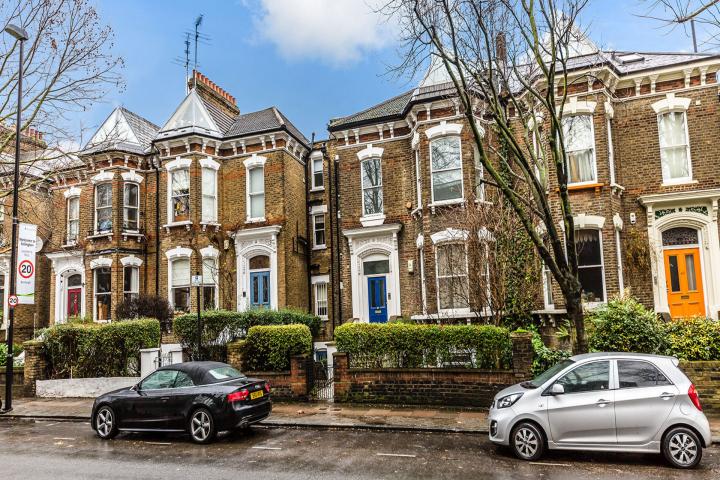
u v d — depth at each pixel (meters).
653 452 7.73
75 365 15.51
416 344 12.42
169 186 21.72
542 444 7.92
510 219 14.38
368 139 19.91
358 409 11.95
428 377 12.14
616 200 15.85
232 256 21.09
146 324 15.35
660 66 15.95
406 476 7.11
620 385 7.88
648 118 16.25
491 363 11.85
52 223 22.02
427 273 17.16
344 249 19.62
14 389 15.66
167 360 15.28
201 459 8.24
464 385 11.85
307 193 23.25
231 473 7.38
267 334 13.54
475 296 14.12
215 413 9.38
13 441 9.96
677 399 7.60
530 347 11.48
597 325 11.72
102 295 21.77
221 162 21.91
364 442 9.24
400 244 18.89
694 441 7.43
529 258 14.84
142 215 22.22
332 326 21.17
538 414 7.97
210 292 20.83
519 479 6.94
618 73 16.20
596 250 15.58
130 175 22.20
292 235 21.30
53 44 14.69
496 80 12.20
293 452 8.59
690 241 15.56
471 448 8.73
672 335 11.37
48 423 11.97
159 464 7.98
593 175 15.84
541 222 14.84
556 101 16.19
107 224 21.84
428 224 17.36
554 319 15.05
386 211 19.22
